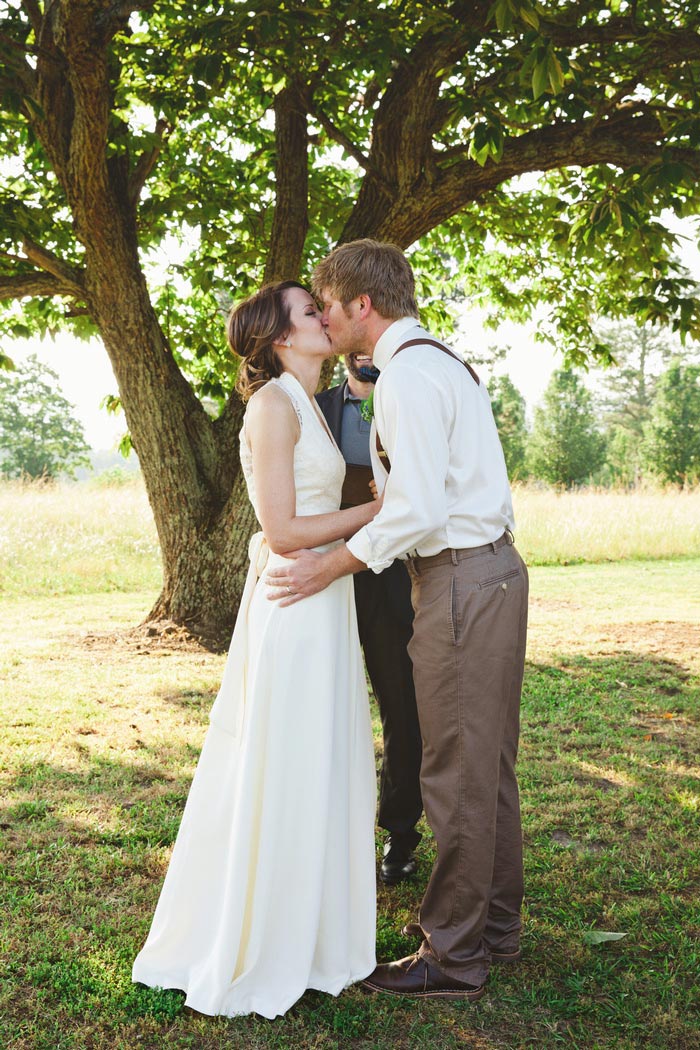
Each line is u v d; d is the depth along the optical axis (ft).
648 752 13.02
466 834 6.78
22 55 17.51
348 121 23.09
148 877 8.81
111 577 30.99
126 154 20.42
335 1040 6.42
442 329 30.01
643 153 16.17
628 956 7.53
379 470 7.16
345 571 6.82
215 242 23.84
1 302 24.81
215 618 21.12
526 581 7.11
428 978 6.95
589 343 28.60
